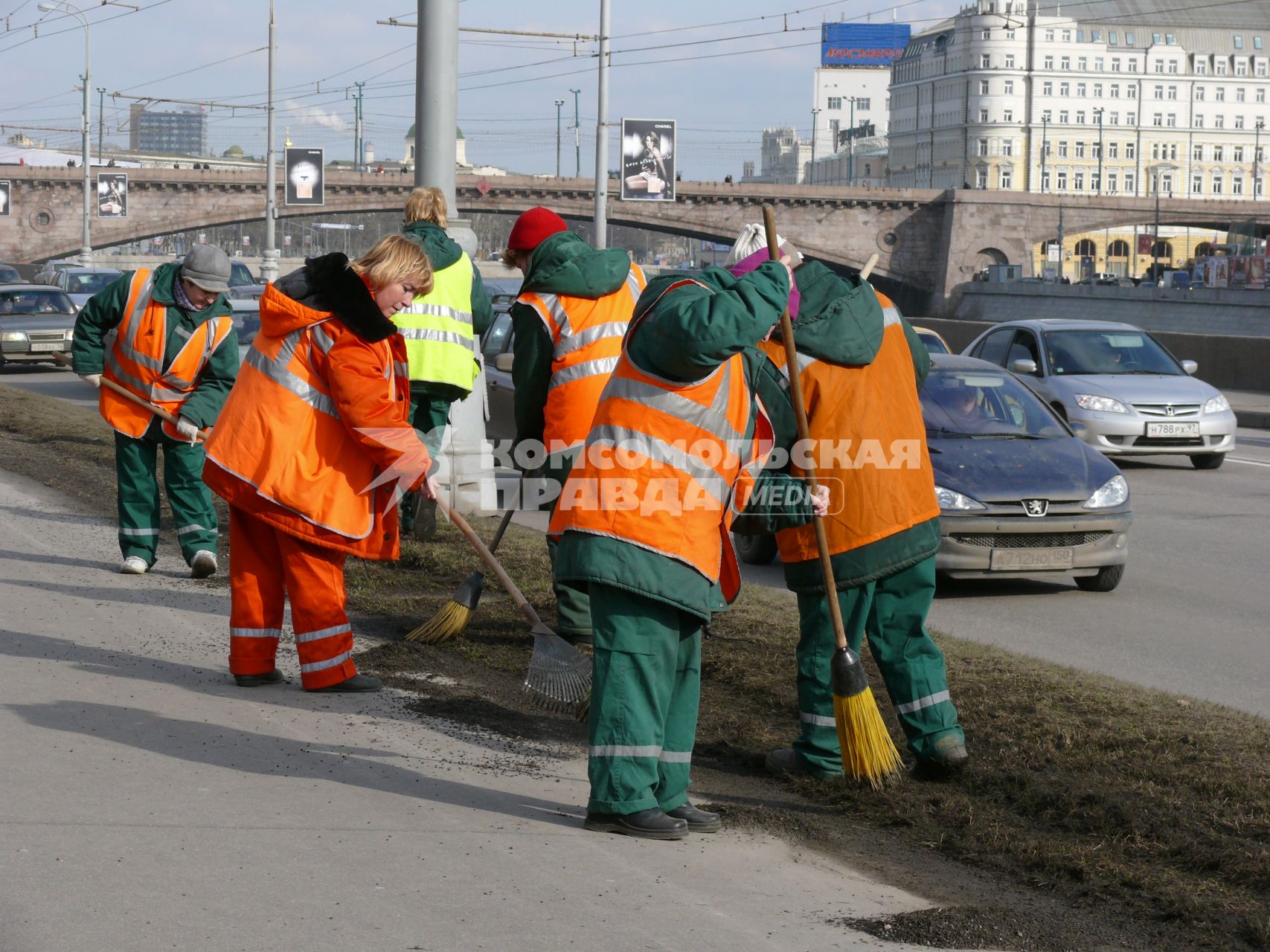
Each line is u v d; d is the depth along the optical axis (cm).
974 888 389
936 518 482
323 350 533
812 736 482
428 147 1091
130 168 8606
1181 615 845
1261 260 7050
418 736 511
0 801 397
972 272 9212
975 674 615
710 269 405
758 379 450
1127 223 9706
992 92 14850
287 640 664
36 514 979
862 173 18488
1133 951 351
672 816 424
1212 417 1586
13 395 1850
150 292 773
